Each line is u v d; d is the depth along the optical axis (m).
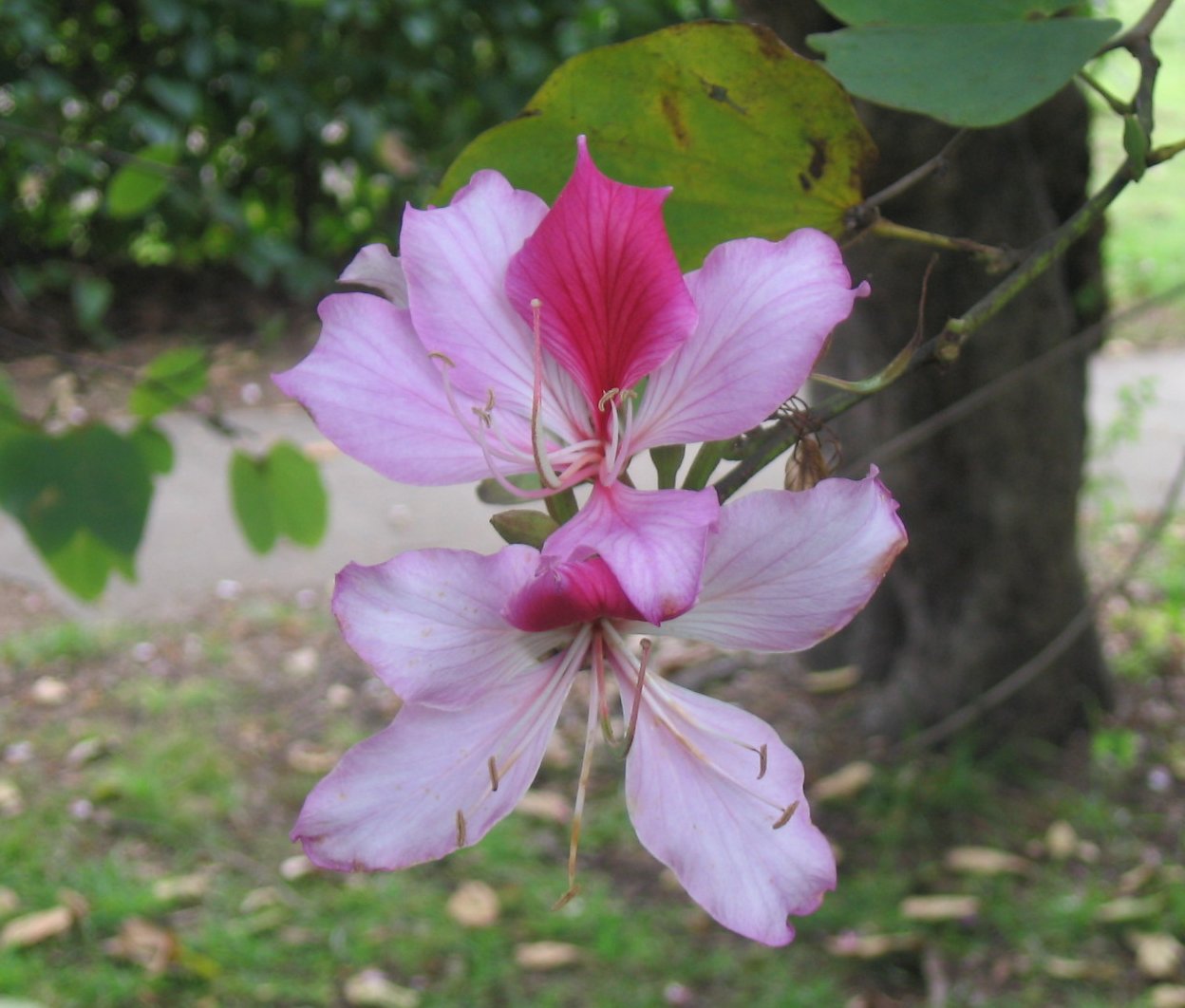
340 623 0.84
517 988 3.91
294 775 4.91
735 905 0.88
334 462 7.48
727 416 0.87
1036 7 1.12
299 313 9.12
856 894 4.20
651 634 0.91
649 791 0.91
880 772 4.67
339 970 3.98
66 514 2.22
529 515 0.87
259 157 9.27
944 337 1.11
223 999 3.87
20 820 4.60
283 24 8.51
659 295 0.88
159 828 4.56
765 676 5.32
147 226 9.20
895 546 0.82
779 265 0.87
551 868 4.39
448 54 8.95
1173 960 3.87
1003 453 4.49
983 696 4.61
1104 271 4.64
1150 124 1.18
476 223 0.91
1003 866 4.25
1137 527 6.61
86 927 4.08
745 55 1.11
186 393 2.54
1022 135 3.86
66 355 2.52
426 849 0.85
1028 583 4.67
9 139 8.21
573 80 1.12
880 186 3.54
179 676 5.54
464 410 0.90
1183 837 4.44
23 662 5.61
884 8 1.16
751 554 0.84
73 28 8.45
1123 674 5.29
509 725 0.88
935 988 3.85
